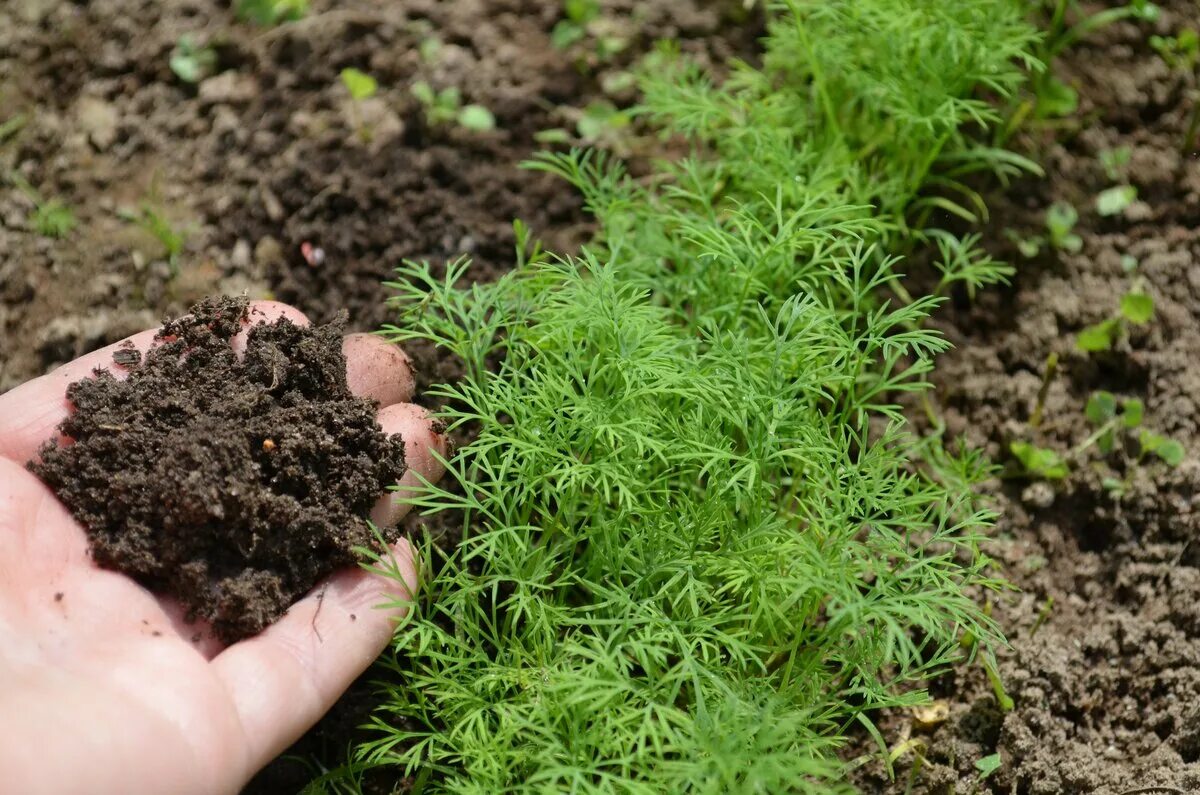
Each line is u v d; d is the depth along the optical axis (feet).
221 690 1.43
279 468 1.53
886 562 1.54
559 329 1.59
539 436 1.56
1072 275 1.87
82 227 1.94
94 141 2.00
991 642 1.65
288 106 2.00
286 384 1.60
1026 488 1.76
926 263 1.89
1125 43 2.00
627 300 1.59
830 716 1.53
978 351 1.84
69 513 1.52
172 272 1.90
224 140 1.99
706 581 1.57
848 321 1.84
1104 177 1.92
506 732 1.46
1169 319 1.83
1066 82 1.98
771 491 1.60
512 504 1.55
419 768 1.59
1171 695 1.62
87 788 1.35
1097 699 1.63
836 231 1.83
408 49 2.04
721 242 1.63
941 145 1.84
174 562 1.50
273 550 1.51
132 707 1.39
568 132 1.98
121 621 1.47
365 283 1.86
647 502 1.59
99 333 1.86
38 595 1.47
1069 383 1.82
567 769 1.40
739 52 2.05
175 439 1.53
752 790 1.36
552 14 2.07
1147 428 1.78
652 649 1.45
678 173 1.94
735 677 1.54
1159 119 1.96
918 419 1.81
